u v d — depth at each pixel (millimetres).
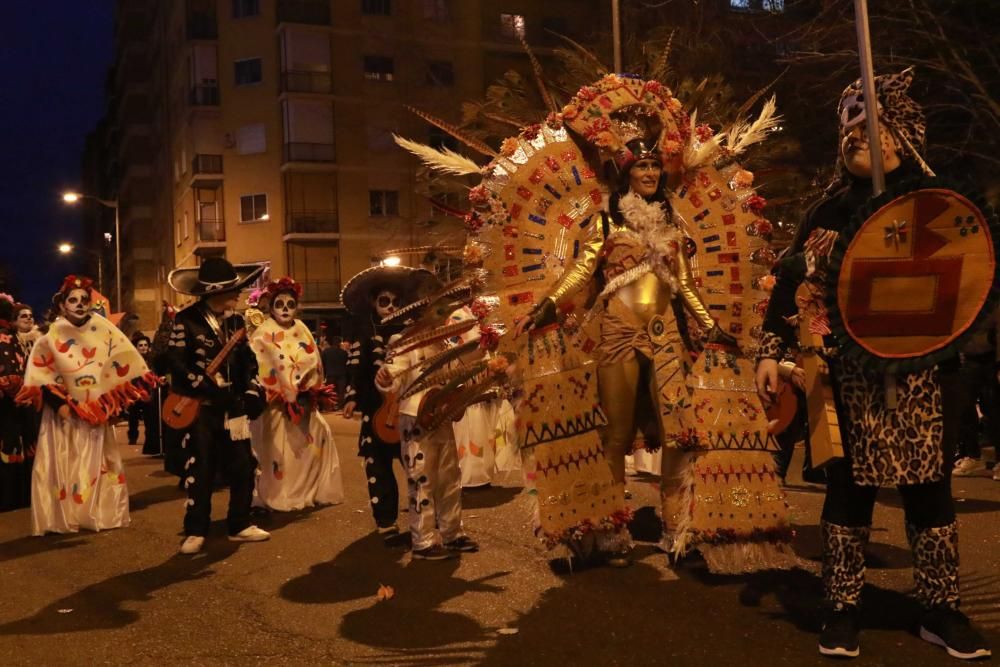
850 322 3906
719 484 5328
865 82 4039
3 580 6102
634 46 12375
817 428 4152
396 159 38219
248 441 7082
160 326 12867
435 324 5453
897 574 5184
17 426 9375
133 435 15367
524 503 7895
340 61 37594
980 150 15961
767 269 5578
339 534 7012
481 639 4438
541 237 5434
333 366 22125
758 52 17078
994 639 4145
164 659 4363
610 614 4715
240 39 38781
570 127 5453
